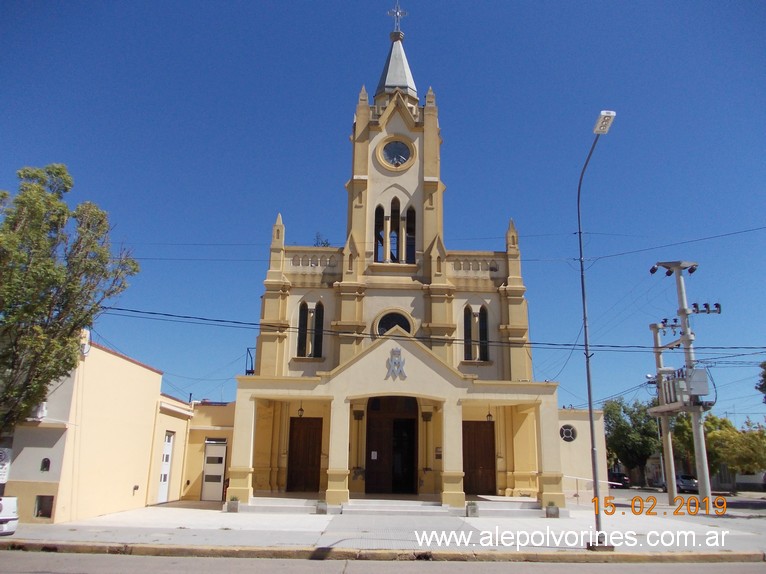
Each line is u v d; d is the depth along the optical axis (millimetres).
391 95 35875
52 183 18938
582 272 18953
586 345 18250
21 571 11969
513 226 32156
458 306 31078
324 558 14664
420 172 33219
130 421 24234
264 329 30109
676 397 31203
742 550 16047
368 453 28828
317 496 26859
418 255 31969
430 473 27953
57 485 19047
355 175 32844
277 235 31688
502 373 30094
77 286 18391
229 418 30906
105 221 19453
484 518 22828
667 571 13523
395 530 18734
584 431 32312
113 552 14727
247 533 17438
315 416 29562
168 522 19906
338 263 31609
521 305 30766
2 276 17266
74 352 18406
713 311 31109
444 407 24906
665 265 31859
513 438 29406
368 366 25281
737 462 42344
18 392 17609
